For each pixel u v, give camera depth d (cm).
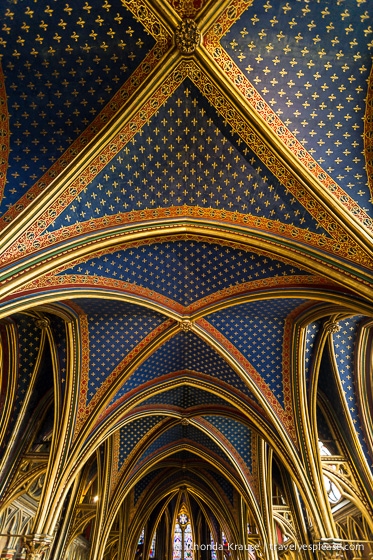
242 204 928
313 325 1234
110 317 1191
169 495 2653
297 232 915
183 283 1102
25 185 850
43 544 1143
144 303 1089
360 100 821
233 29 742
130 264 1027
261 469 1716
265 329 1234
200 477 2242
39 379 1318
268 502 1680
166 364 1378
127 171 884
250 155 866
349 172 870
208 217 951
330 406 1392
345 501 1558
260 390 1287
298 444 1270
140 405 1540
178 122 841
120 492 1725
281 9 719
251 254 1000
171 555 2708
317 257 893
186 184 918
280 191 892
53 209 857
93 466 1972
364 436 1290
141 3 703
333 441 1368
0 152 842
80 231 900
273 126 835
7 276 805
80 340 1217
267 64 782
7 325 1245
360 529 1460
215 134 853
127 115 811
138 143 855
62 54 762
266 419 1323
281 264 991
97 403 1259
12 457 1287
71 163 838
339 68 786
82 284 991
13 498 1285
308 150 859
